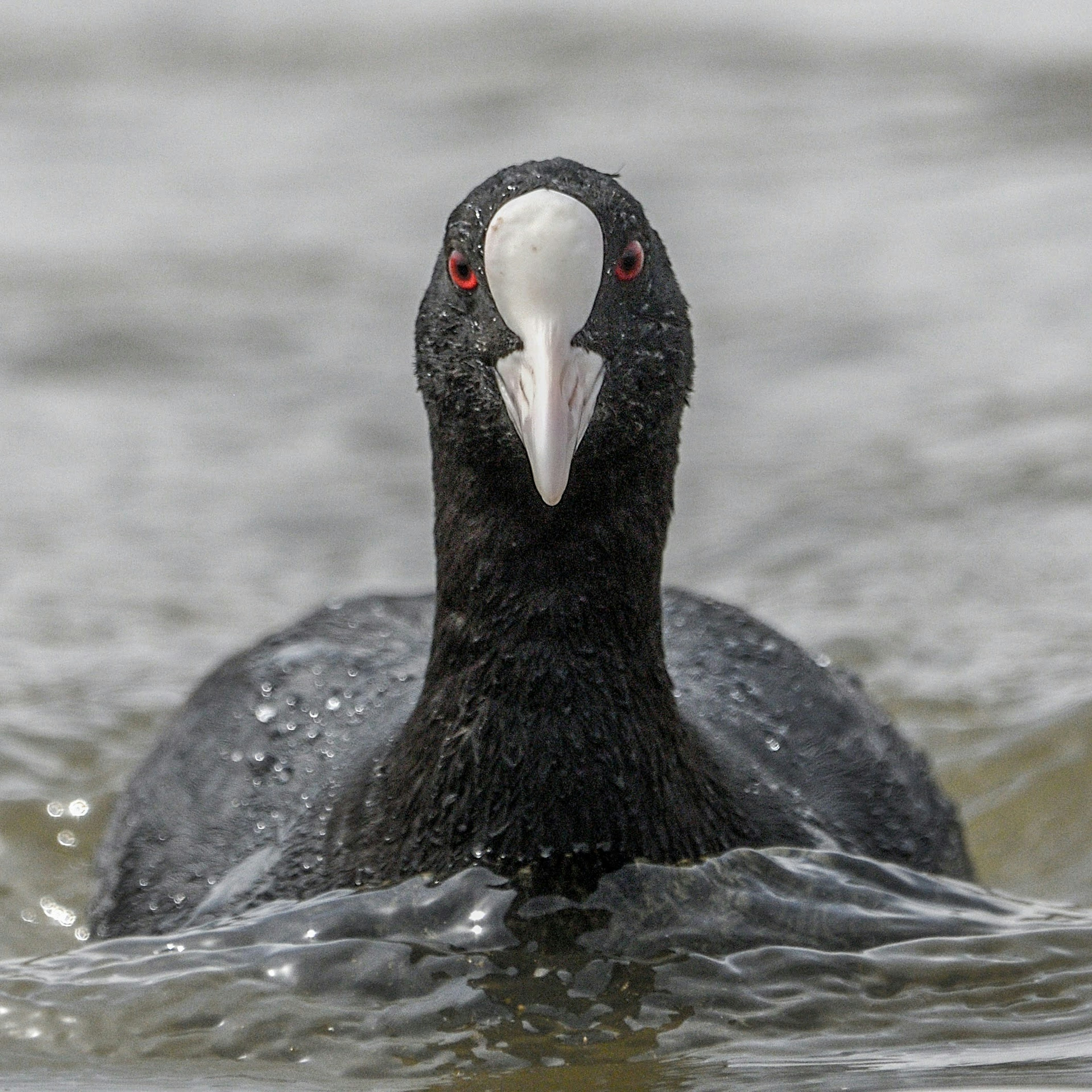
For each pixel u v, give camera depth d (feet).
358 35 111.14
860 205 78.48
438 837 24.49
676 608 31.30
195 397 60.44
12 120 97.35
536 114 94.99
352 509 51.34
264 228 78.84
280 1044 22.24
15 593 45.39
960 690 38.24
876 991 23.21
